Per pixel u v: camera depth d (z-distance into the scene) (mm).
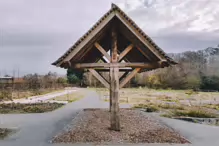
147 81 49906
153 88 47000
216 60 46844
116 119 8242
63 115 13547
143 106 17781
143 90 43312
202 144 7410
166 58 7738
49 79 44750
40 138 7910
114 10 7672
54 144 6980
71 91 43875
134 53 10172
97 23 7668
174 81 45000
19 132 8906
